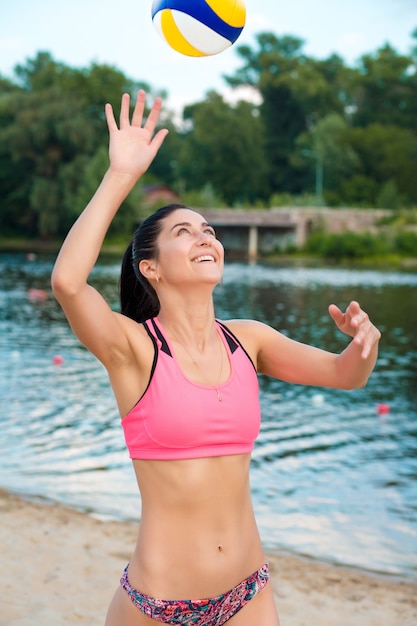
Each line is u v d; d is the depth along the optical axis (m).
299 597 5.17
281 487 7.93
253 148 84.56
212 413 2.43
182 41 3.11
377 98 95.56
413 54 95.38
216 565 2.46
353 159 79.62
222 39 3.10
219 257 2.60
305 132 88.38
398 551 6.24
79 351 16.06
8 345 16.72
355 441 9.87
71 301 2.35
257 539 2.61
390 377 14.43
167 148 101.25
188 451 2.43
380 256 56.69
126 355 2.47
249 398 2.53
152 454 2.45
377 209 72.94
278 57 90.94
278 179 86.88
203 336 2.56
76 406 11.22
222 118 84.56
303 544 6.34
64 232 70.25
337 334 19.83
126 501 7.18
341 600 5.14
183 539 2.45
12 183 71.94
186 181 87.88
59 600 4.84
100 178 63.97
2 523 6.29
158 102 2.53
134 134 2.50
